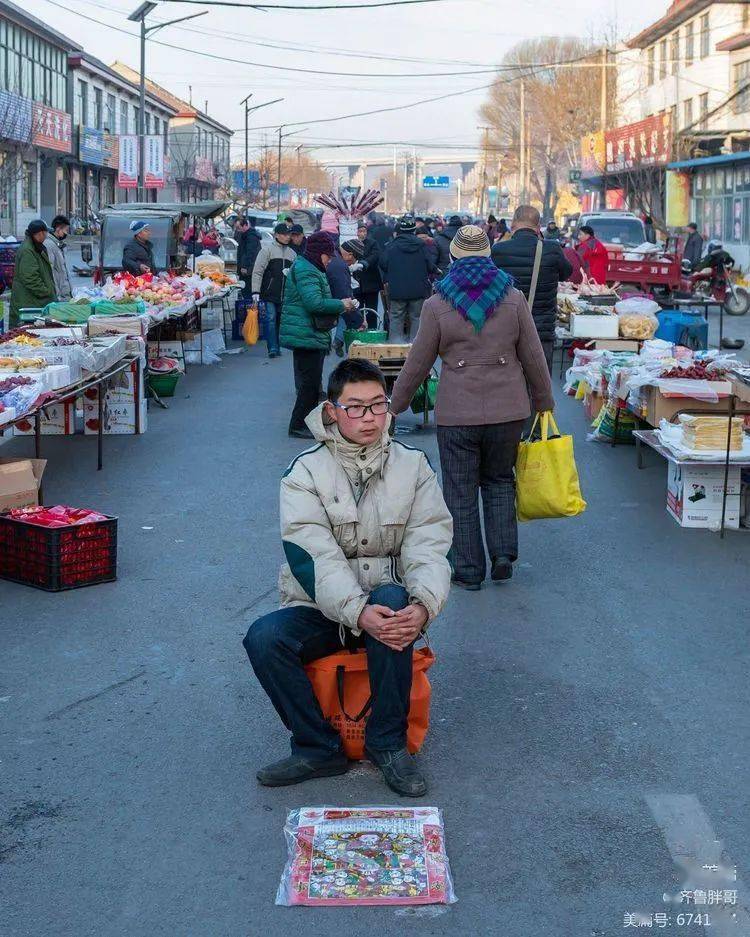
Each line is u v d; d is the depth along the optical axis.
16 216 53.94
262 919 3.36
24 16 52.28
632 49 58.94
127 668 5.30
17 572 6.52
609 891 3.49
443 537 4.21
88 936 3.28
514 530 6.52
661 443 8.16
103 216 20.55
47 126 55.53
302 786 4.18
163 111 84.56
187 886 3.53
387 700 4.09
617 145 49.91
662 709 4.83
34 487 7.02
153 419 12.03
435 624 5.89
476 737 4.57
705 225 41.44
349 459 4.17
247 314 18.58
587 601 6.25
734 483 7.64
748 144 38.53
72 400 11.03
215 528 7.70
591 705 4.88
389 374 11.19
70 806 4.03
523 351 6.29
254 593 6.37
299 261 10.58
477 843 3.77
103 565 6.50
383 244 20.23
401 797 4.08
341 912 3.39
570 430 11.47
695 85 49.16
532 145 79.44
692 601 6.24
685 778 4.21
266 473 9.41
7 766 4.33
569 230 45.56
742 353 18.03
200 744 4.53
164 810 4.00
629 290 21.30
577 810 3.98
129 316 11.52
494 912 3.39
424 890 3.47
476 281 6.21
